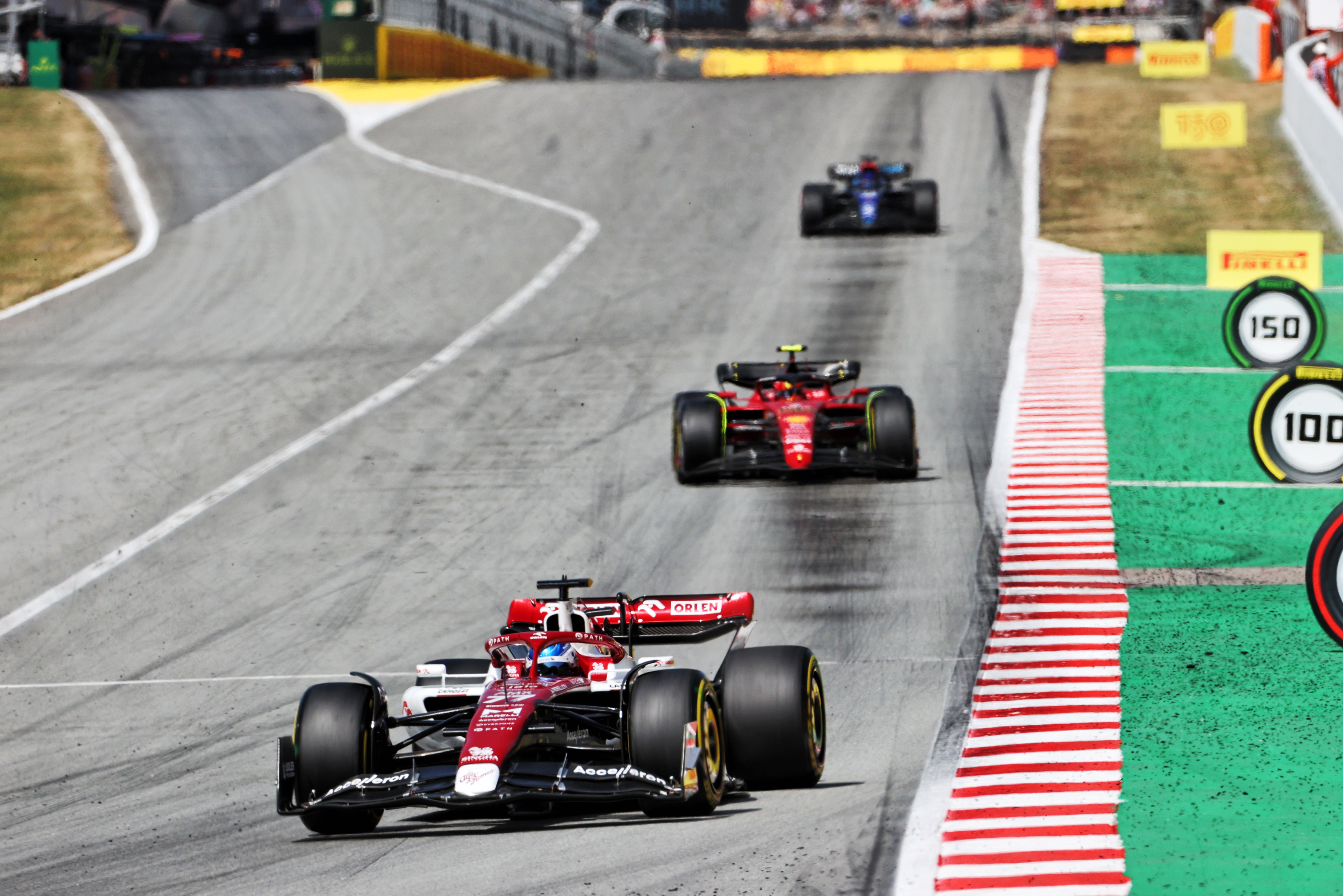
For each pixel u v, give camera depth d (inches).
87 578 2449.6
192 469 3006.9
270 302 4338.1
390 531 2591.0
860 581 2190.0
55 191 5536.4
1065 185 5113.2
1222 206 4781.0
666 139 6038.4
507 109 6683.1
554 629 1334.9
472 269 4598.9
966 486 2632.9
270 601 2288.4
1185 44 6658.5
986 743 1434.5
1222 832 1116.5
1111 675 1664.6
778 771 1277.1
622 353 3715.6
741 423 2760.8
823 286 4229.8
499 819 1290.6
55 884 1182.3
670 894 1023.0
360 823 1277.1
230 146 6235.2
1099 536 2320.4
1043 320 3772.1
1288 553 2204.7
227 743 1685.5
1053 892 999.0
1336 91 5369.1
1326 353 3329.2
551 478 2829.7
